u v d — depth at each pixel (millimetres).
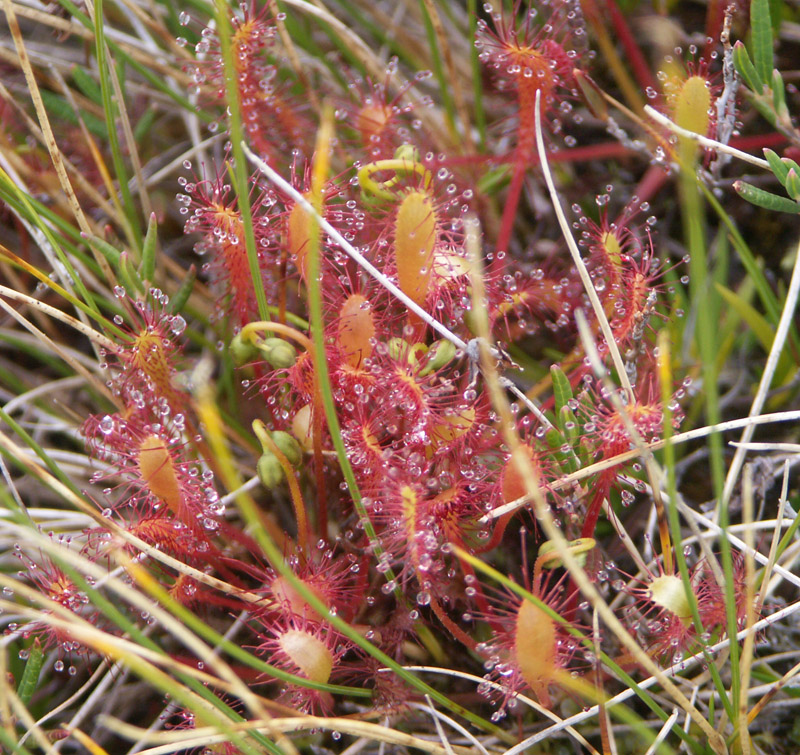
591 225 273
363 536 266
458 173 302
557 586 242
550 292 276
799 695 260
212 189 274
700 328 221
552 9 304
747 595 242
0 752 256
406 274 247
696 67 301
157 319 260
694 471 283
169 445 251
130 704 271
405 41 328
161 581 265
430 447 251
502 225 288
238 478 284
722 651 254
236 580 263
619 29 304
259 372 278
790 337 286
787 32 310
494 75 310
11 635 254
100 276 301
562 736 260
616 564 274
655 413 242
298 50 321
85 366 296
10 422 250
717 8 304
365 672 259
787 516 269
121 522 256
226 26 237
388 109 286
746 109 305
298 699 249
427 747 244
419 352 254
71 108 314
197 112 305
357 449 248
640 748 258
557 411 256
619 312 262
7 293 265
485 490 249
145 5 323
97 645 227
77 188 311
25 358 314
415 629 262
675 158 277
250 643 271
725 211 305
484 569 233
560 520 266
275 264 270
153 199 321
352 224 265
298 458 254
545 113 282
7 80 322
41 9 311
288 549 265
